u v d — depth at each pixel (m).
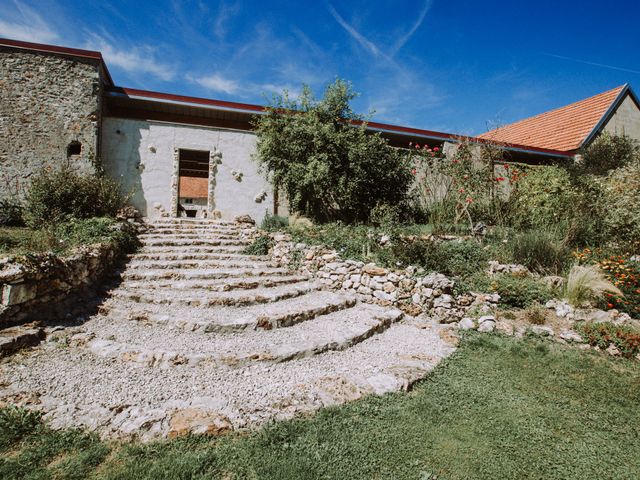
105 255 6.70
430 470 2.71
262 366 4.36
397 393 3.80
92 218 8.33
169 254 7.87
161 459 2.63
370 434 3.08
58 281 5.26
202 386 3.84
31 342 4.33
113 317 5.36
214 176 11.78
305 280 7.79
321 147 10.82
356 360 4.78
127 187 11.10
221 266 7.73
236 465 2.62
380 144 11.47
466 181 10.91
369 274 7.17
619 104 16.69
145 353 4.22
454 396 3.83
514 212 10.56
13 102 10.20
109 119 11.04
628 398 4.02
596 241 9.00
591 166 14.41
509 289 6.75
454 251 7.94
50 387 3.54
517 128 21.36
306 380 4.15
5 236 6.46
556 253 7.81
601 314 6.14
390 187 11.87
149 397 3.54
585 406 3.79
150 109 12.61
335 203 11.73
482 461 2.83
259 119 11.73
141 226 9.43
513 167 12.34
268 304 6.24
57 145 10.41
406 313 6.57
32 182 9.09
